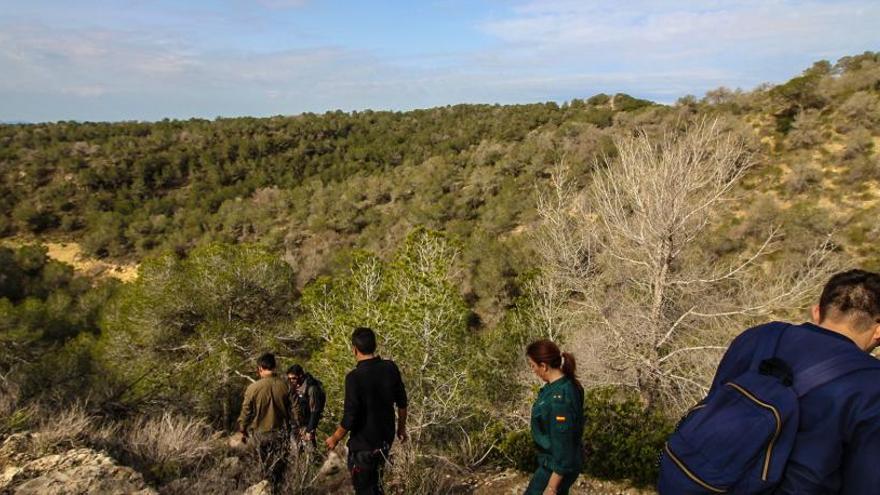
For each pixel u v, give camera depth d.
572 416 3.21
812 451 1.35
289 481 4.77
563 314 10.66
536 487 3.42
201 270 16.11
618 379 9.43
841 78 34.59
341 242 45.47
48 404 5.90
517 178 43.78
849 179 26.72
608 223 9.44
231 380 14.51
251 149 71.75
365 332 3.85
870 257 19.48
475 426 8.61
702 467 1.46
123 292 17.95
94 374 10.02
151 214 57.94
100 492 3.90
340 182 62.75
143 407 7.12
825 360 1.45
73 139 74.81
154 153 69.06
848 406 1.35
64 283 37.94
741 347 1.70
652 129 37.34
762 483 1.36
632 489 5.01
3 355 10.45
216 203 59.97
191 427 5.82
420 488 4.48
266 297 17.03
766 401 1.43
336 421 8.17
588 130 44.47
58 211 59.06
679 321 8.80
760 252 8.83
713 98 42.81
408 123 80.50
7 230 56.53
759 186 28.67
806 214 22.08
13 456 4.43
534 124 59.91
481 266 28.92
